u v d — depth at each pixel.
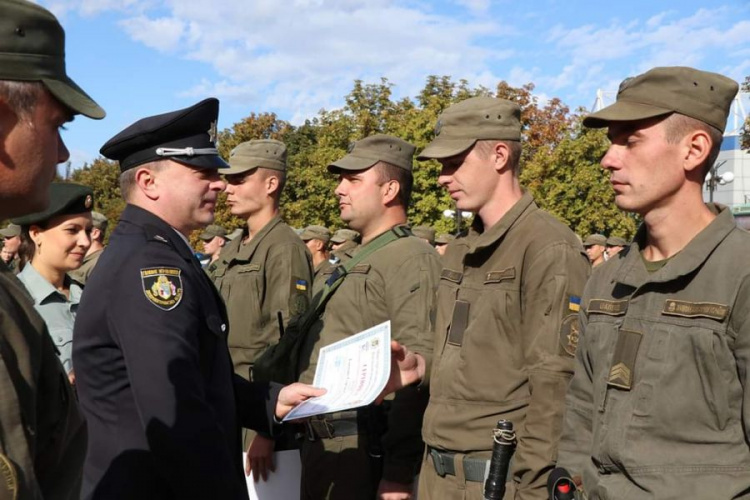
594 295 2.37
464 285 3.11
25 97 1.45
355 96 29.00
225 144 33.66
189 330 2.43
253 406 2.87
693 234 2.14
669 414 2.01
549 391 2.68
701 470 1.95
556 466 2.42
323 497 3.59
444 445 3.00
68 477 1.60
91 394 2.46
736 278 1.97
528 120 31.11
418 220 22.20
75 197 3.95
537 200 23.05
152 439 2.27
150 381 2.29
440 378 3.07
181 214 2.73
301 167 26.97
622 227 22.12
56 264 3.96
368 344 2.89
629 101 2.20
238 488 2.40
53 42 1.51
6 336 1.36
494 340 2.93
